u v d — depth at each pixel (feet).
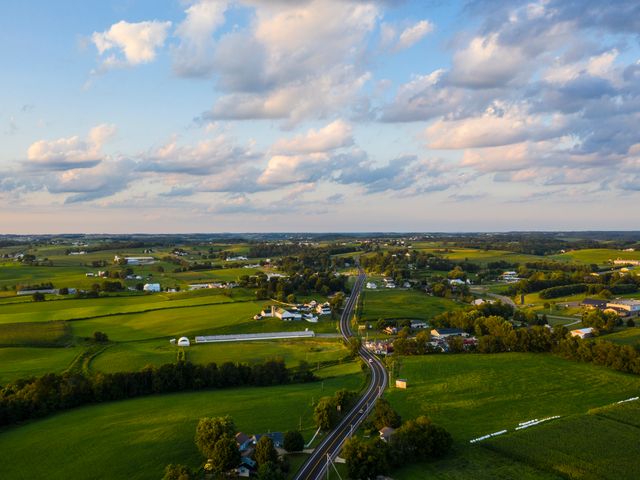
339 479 297.12
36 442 352.69
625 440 340.80
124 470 311.06
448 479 295.07
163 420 389.19
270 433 349.20
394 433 335.47
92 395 443.32
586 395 448.65
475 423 383.86
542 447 331.57
